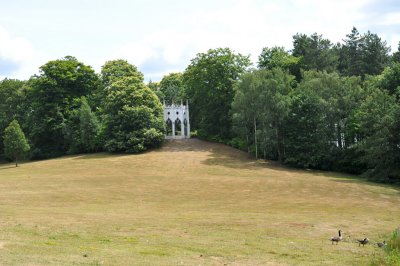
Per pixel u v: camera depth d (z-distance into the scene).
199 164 79.94
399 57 112.56
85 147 100.31
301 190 58.75
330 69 108.94
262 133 83.25
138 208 43.72
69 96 106.56
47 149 105.69
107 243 25.11
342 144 83.44
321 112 80.62
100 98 106.75
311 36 117.38
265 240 28.39
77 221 32.16
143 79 107.00
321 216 40.50
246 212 42.31
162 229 30.66
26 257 20.38
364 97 82.06
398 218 40.69
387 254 25.62
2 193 50.94
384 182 67.94
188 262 21.50
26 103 113.31
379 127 66.62
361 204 49.88
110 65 109.00
